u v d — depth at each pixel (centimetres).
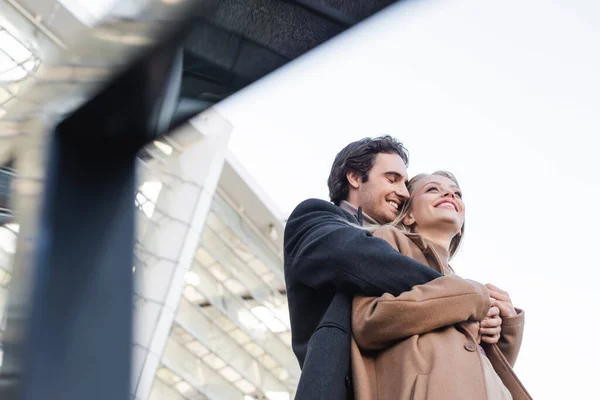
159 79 271
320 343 372
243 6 250
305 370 365
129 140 299
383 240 398
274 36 256
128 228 294
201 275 3381
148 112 285
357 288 388
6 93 2203
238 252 3572
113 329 279
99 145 298
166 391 2925
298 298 410
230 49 260
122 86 275
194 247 3000
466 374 359
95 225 290
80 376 269
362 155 462
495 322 402
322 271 395
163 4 252
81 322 276
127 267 288
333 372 363
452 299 373
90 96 280
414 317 368
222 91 273
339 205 464
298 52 258
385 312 368
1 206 410
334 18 247
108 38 270
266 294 3572
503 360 396
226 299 3397
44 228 285
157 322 2778
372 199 455
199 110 283
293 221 432
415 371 359
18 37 2255
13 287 281
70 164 294
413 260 388
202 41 258
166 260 2912
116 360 275
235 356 3275
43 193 288
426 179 459
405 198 457
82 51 277
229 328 3344
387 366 369
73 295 279
